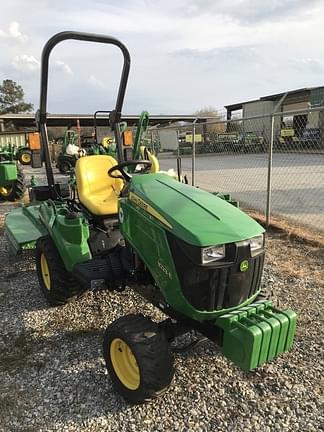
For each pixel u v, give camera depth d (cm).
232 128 2145
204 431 225
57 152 1880
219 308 223
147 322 238
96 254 330
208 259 211
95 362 289
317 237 544
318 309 352
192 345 257
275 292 385
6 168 888
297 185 1015
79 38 336
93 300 378
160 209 236
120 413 240
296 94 2764
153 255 242
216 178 1177
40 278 390
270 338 212
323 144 1416
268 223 603
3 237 599
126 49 358
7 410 246
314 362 281
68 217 325
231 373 272
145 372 222
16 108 5972
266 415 235
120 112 398
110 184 396
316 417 232
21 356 299
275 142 1482
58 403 251
